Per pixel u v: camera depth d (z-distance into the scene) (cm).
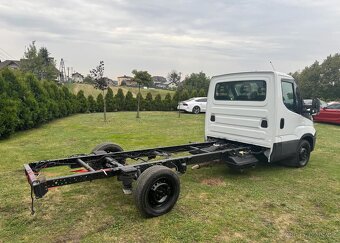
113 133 1036
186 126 1291
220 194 433
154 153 502
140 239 299
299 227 334
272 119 493
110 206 379
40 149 720
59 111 1554
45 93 1320
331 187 477
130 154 484
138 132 1077
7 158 616
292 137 543
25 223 330
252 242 299
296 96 541
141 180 339
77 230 315
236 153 498
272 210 380
